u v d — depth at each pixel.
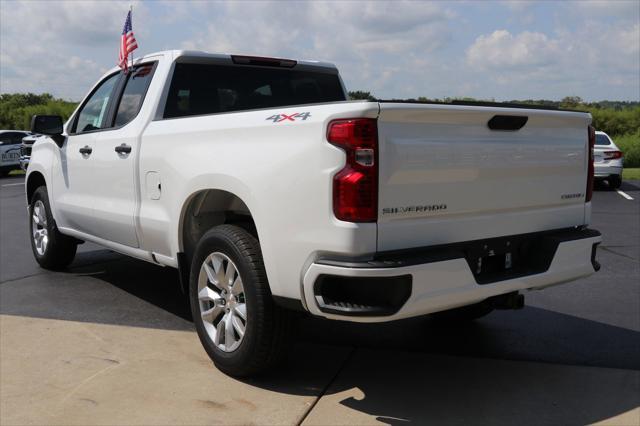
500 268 3.65
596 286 6.11
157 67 4.76
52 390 3.63
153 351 4.25
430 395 3.57
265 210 3.39
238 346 3.66
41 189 6.37
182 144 4.09
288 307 3.38
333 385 3.70
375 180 3.03
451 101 3.38
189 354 4.20
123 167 4.73
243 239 3.61
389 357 4.16
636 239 8.84
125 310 5.20
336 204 3.05
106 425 3.21
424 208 3.21
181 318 5.00
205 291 3.92
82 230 5.64
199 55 4.80
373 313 3.03
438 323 4.87
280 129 3.34
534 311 5.25
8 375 3.85
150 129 4.50
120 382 3.73
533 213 3.77
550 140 3.81
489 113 3.37
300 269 3.24
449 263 3.20
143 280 6.20
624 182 19.34
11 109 39.56
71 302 5.43
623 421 3.26
